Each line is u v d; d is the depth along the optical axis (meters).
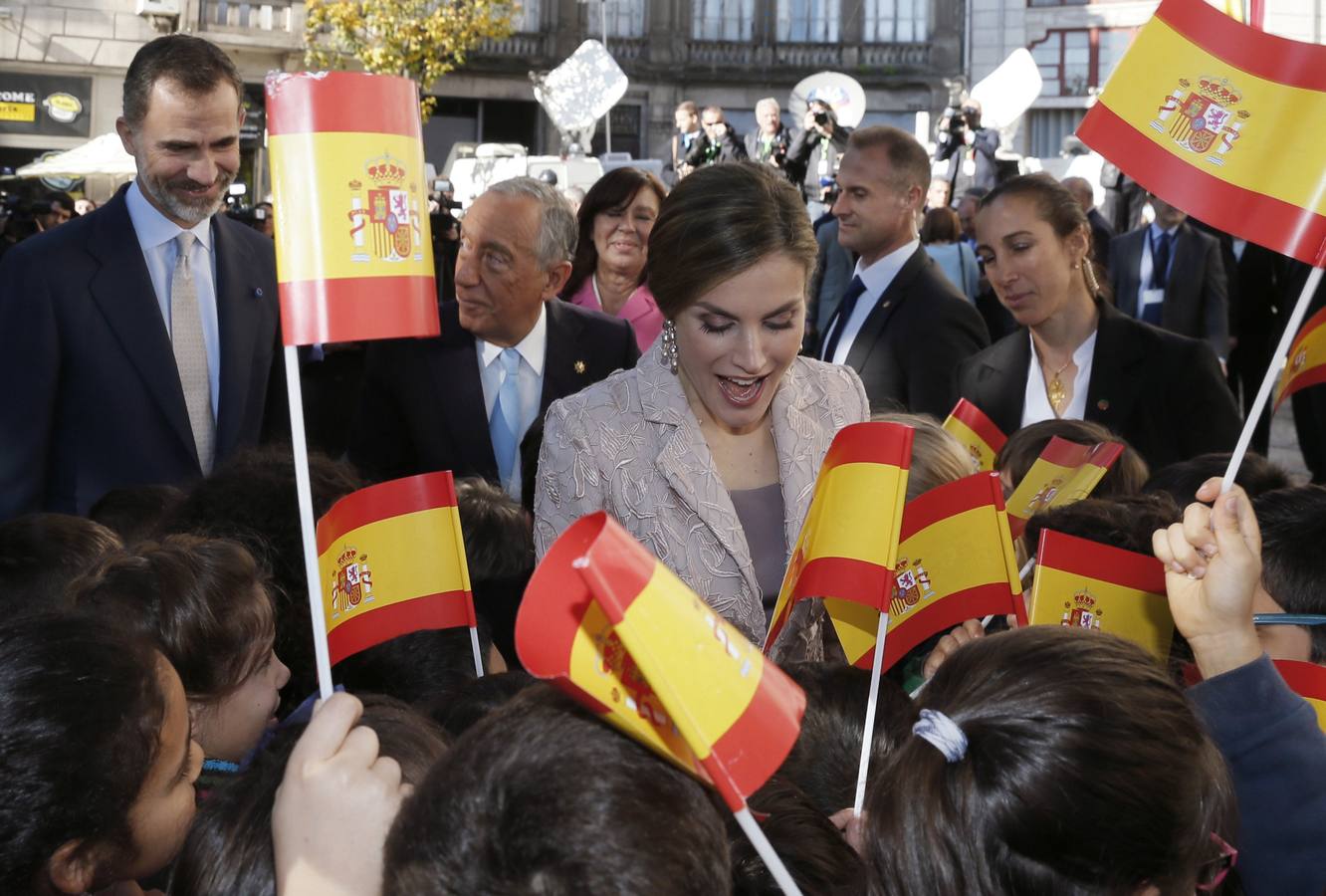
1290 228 1.71
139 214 3.21
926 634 2.04
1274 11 25.94
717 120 13.12
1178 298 7.55
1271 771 1.55
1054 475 2.62
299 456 1.45
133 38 25.06
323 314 1.46
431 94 28.12
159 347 3.17
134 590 1.80
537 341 3.64
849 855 1.42
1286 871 1.54
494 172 14.48
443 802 1.02
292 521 2.28
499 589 2.75
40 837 1.33
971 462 2.43
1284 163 1.73
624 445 2.27
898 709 1.73
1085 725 1.18
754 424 2.32
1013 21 31.27
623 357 3.76
